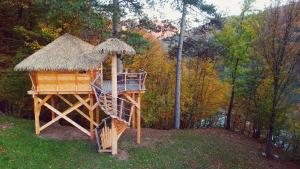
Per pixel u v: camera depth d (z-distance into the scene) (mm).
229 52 29406
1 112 27391
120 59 26781
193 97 34656
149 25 28578
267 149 26516
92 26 24312
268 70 26594
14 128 22281
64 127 24938
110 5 24766
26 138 21188
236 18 29438
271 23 23219
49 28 26594
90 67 21219
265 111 26562
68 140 22312
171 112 34375
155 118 33469
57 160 19469
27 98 27250
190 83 34500
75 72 21750
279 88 24797
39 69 20906
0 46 28391
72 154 20469
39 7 26578
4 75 26422
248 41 28734
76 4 22844
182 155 22875
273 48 23031
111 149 21281
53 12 24516
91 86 21516
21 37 28578
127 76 23875
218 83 34219
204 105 34938
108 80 27438
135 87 22688
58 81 21828
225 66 31516
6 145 19484
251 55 28281
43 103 22375
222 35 29562
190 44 30391
